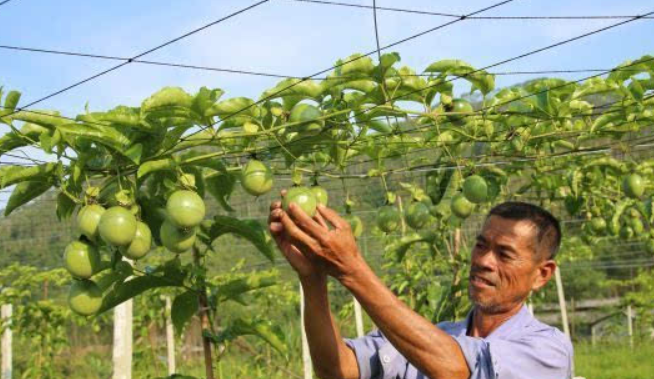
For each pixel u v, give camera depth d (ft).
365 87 10.48
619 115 12.94
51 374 33.30
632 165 16.49
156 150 9.43
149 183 9.92
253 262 39.93
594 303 70.85
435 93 11.44
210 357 10.86
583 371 41.52
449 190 16.52
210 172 10.97
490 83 11.30
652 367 42.06
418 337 6.21
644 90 11.98
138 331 38.22
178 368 39.86
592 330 58.85
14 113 8.40
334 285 41.86
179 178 9.14
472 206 13.29
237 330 10.93
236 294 11.05
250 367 36.27
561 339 7.54
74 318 33.17
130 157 8.66
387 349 8.07
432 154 17.63
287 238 6.89
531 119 13.37
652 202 18.28
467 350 6.46
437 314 17.80
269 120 10.05
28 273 32.58
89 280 9.46
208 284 10.77
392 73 10.52
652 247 19.38
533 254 7.85
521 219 7.88
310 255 6.35
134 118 8.80
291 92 9.54
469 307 18.63
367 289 6.19
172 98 8.75
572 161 18.11
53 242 30.58
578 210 19.06
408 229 22.93
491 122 13.17
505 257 7.81
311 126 10.05
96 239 9.11
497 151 14.16
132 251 8.74
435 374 6.29
